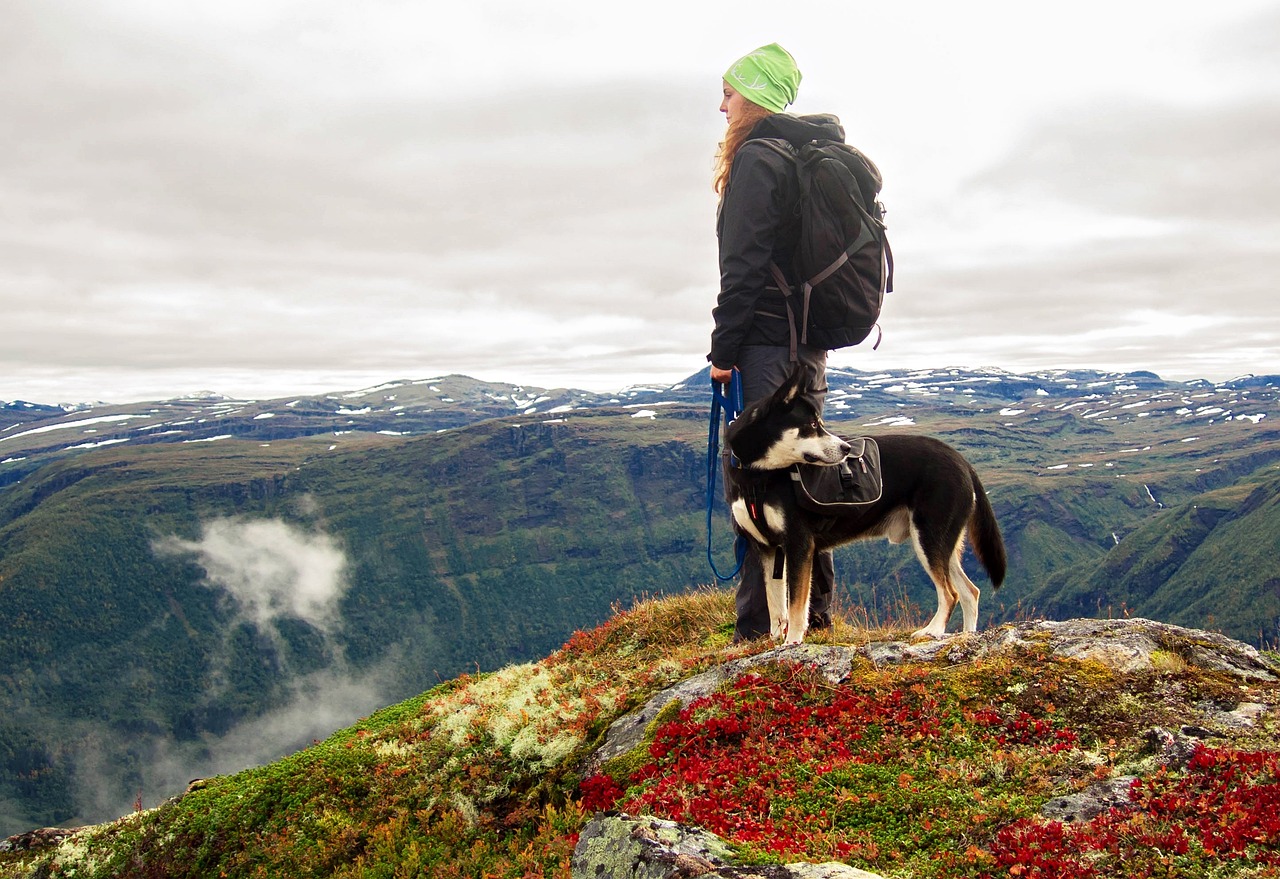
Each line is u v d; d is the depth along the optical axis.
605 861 1.78
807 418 2.69
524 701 3.03
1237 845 1.57
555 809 2.42
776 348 2.87
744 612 3.07
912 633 2.77
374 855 2.51
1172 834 1.63
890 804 1.93
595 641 3.83
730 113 2.96
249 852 2.68
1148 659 2.24
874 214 2.79
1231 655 2.28
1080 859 1.63
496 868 2.27
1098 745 2.00
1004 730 2.11
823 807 1.97
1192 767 1.82
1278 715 1.97
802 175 2.72
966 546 2.90
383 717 3.42
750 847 1.76
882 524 2.83
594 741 2.64
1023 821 1.76
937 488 2.74
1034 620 2.52
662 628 3.74
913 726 2.18
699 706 2.48
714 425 3.04
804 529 2.73
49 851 2.97
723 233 2.79
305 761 2.97
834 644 2.65
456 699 3.26
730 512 2.91
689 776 2.18
